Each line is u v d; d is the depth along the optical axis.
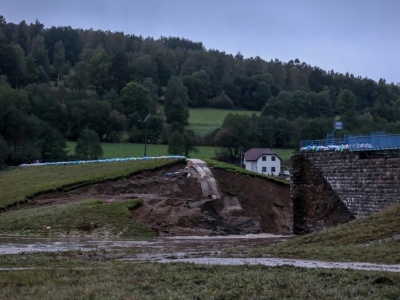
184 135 119.12
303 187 49.91
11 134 113.06
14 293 17.69
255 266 21.30
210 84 177.25
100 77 168.25
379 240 29.00
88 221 50.53
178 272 20.30
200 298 16.25
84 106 132.12
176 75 190.25
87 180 66.56
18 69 170.75
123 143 128.38
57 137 115.75
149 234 48.62
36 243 40.47
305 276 18.52
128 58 184.25
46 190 64.50
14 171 92.94
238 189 64.69
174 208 53.84
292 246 31.58
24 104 126.06
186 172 66.50
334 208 46.59
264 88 179.38
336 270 19.41
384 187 41.78
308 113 155.25
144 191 63.25
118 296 16.56
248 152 113.81
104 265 24.73
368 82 196.75
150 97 148.12
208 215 54.16
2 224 51.81
